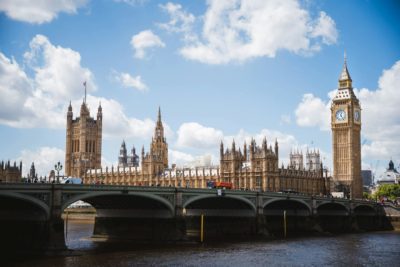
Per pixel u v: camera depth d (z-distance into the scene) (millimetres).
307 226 195500
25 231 113250
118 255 114812
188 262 106812
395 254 124375
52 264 99750
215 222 171375
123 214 147250
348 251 129500
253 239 157375
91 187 116250
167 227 138750
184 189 139375
